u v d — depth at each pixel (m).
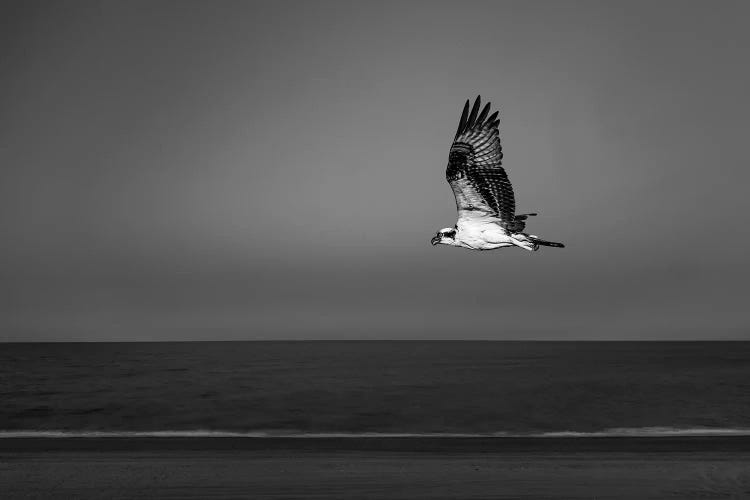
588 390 39.59
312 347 146.50
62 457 21.67
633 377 48.59
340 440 25.27
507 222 13.41
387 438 25.81
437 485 18.44
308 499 17.30
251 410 32.06
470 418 30.34
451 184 13.49
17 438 25.52
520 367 61.19
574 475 19.39
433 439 25.59
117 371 53.38
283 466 20.38
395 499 17.28
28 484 18.45
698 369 57.84
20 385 41.69
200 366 60.28
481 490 18.02
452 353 104.19
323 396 36.75
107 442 24.62
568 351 115.56
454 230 13.77
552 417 30.66
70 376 48.25
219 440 25.17
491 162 13.45
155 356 84.69
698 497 17.38
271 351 113.38
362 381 45.22
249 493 17.75
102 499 17.25
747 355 90.00
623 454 22.22
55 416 30.22
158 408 32.41
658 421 29.62
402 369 57.56
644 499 17.25
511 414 31.41
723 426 28.42
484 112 13.45
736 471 19.73
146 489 18.06
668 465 20.41
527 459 21.44
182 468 20.14
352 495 17.61
